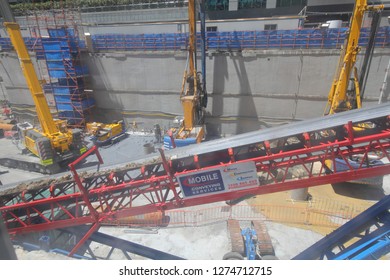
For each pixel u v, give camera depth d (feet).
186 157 36.01
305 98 97.55
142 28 128.98
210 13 144.36
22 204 39.81
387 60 86.53
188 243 53.67
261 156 34.81
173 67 107.14
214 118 110.01
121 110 120.26
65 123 92.12
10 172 88.02
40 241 45.09
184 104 93.86
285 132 34.63
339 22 98.73
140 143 106.73
